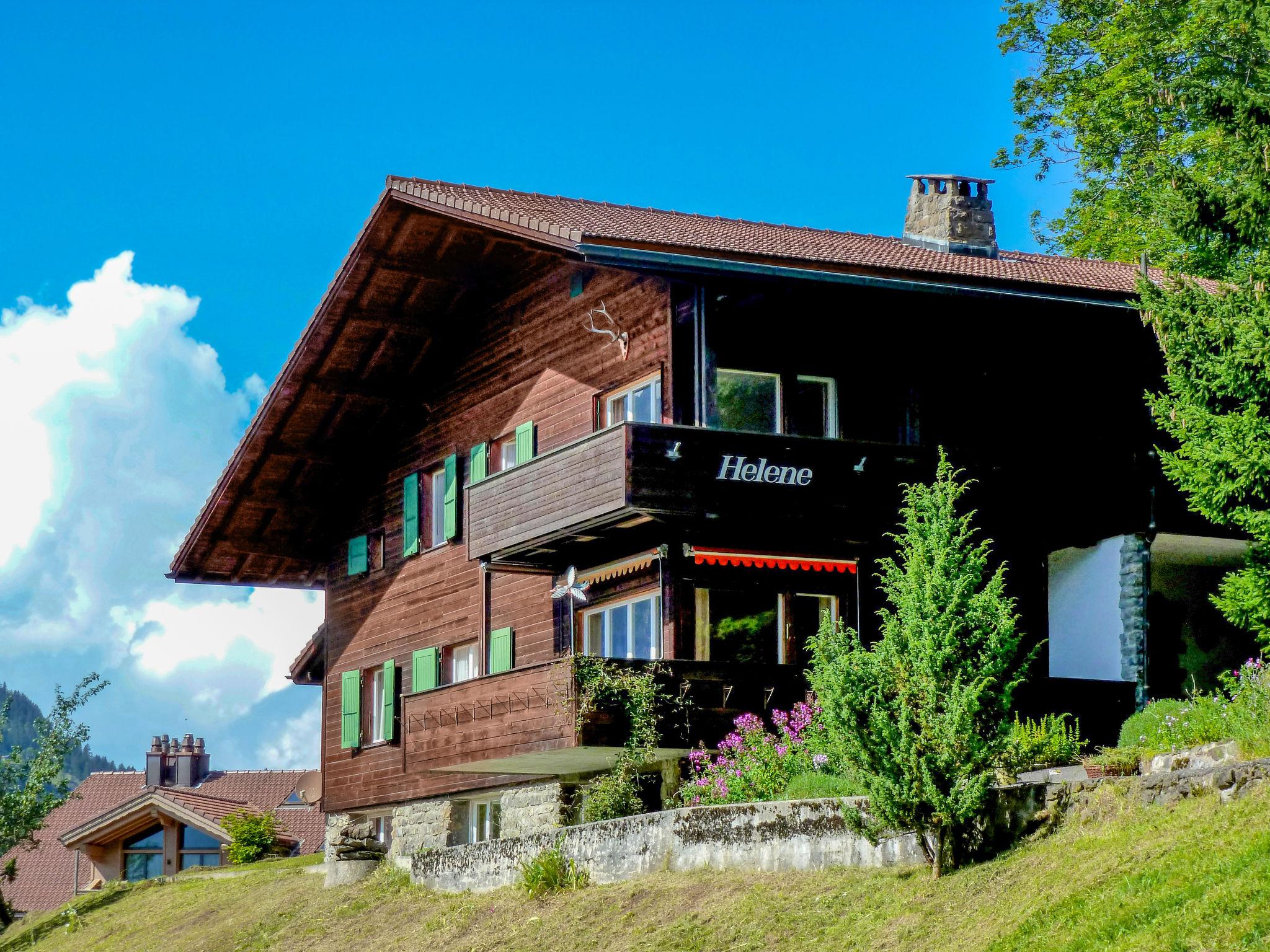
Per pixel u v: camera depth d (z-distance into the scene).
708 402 22.61
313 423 30.59
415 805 29.42
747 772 19.64
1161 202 20.91
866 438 23.62
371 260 26.95
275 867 35.00
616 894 18.36
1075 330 25.11
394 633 30.84
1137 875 12.38
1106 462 24.62
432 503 30.14
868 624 23.25
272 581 34.25
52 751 37.97
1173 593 25.59
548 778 25.28
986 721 14.71
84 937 32.03
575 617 25.27
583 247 21.28
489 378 28.16
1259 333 17.62
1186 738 15.22
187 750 61.78
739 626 22.84
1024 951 12.21
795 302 23.41
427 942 20.64
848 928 14.57
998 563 24.16
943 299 23.27
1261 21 20.78
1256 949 10.67
